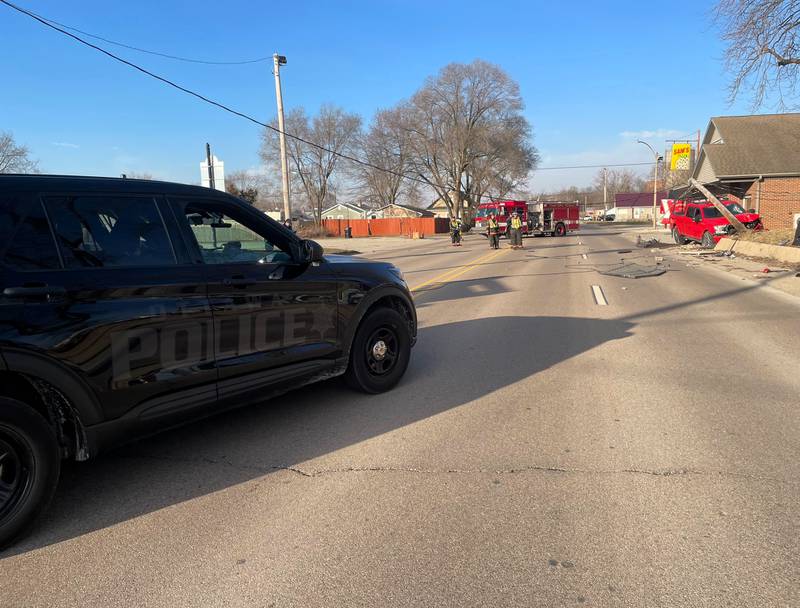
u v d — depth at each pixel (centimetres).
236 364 395
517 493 338
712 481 346
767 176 3039
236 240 419
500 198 7538
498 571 264
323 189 7775
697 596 244
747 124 3472
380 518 314
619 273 1524
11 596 255
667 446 400
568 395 520
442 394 532
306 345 453
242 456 404
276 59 2541
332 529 304
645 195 11431
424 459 390
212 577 266
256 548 288
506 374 595
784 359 630
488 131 6481
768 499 324
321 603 246
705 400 497
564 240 3603
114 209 347
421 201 9444
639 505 320
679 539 286
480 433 434
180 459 401
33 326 295
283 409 500
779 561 266
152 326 345
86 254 327
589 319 905
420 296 1238
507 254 2495
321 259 472
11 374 296
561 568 265
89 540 301
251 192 4844
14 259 298
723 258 1894
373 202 9200
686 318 890
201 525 312
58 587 261
